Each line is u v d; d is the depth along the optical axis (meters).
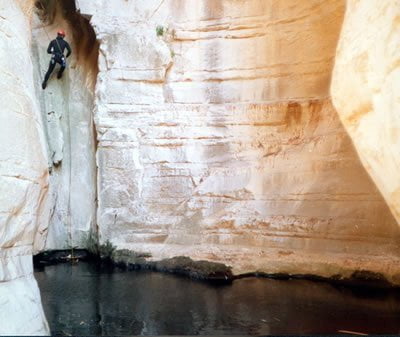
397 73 3.87
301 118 7.52
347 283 6.02
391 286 5.68
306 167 7.17
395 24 3.96
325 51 7.23
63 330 4.10
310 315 4.67
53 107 9.06
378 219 6.09
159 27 8.56
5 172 3.85
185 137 8.22
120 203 8.27
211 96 8.30
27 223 4.13
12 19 4.89
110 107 8.48
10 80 4.38
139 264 7.56
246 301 5.26
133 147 8.36
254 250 7.01
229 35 8.28
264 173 7.58
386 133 4.28
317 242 6.62
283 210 7.16
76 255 8.62
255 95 8.03
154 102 8.46
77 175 9.13
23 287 3.66
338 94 5.93
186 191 8.01
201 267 6.79
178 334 4.04
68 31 9.78
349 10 5.57
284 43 7.79
